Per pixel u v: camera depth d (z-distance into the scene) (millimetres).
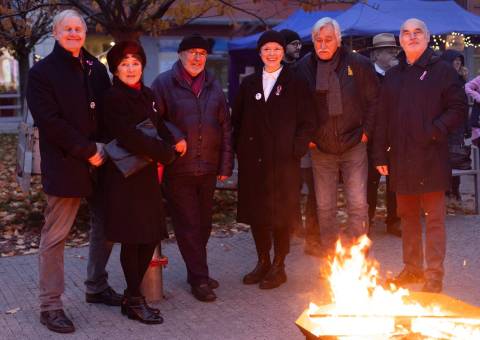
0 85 27344
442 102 5086
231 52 16453
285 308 5051
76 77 4543
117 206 4598
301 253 6664
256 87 5430
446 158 5176
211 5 9266
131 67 4543
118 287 5637
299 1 9664
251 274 5715
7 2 9453
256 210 5449
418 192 5129
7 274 6090
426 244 5320
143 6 9398
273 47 5348
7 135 20109
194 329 4652
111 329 4672
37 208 8766
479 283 5578
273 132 5359
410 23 5102
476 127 8406
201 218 5504
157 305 5191
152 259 5230
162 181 5441
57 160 4500
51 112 4410
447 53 9492
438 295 3877
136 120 4539
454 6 13383
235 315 4926
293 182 5406
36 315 4973
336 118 5602
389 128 5281
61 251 4715
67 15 4527
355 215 5789
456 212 8500
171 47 27562
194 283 5320
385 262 6266
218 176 5539
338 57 5621
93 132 4637
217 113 5410
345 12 12336
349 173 5754
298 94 5410
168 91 5324
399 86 5211
